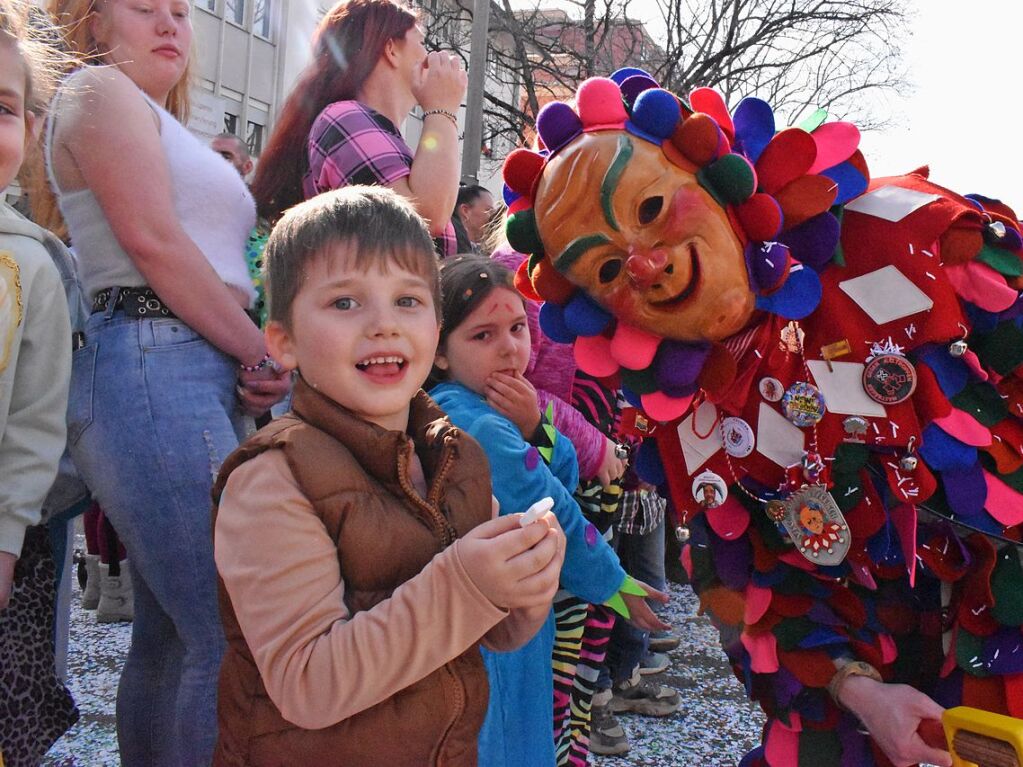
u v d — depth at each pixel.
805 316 1.11
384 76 1.91
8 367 1.33
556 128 1.08
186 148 1.60
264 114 13.15
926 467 1.10
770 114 1.12
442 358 1.71
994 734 0.98
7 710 1.36
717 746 2.26
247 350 1.54
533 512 0.91
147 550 1.45
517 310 1.67
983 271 1.10
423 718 0.94
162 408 1.45
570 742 1.79
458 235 2.36
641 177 1.02
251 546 0.90
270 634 0.87
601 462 1.92
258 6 12.91
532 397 1.64
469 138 7.28
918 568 1.21
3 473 1.35
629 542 2.71
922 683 1.26
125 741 1.54
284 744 0.93
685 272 1.02
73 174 1.51
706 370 1.11
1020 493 1.12
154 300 1.50
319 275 1.02
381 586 0.95
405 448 0.99
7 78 1.27
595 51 10.80
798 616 1.21
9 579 1.32
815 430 1.12
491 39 11.38
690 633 3.09
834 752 1.23
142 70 1.72
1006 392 1.13
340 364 1.00
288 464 0.94
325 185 1.79
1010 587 1.12
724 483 1.19
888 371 1.07
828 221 1.08
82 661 2.55
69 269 1.63
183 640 1.47
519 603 0.88
